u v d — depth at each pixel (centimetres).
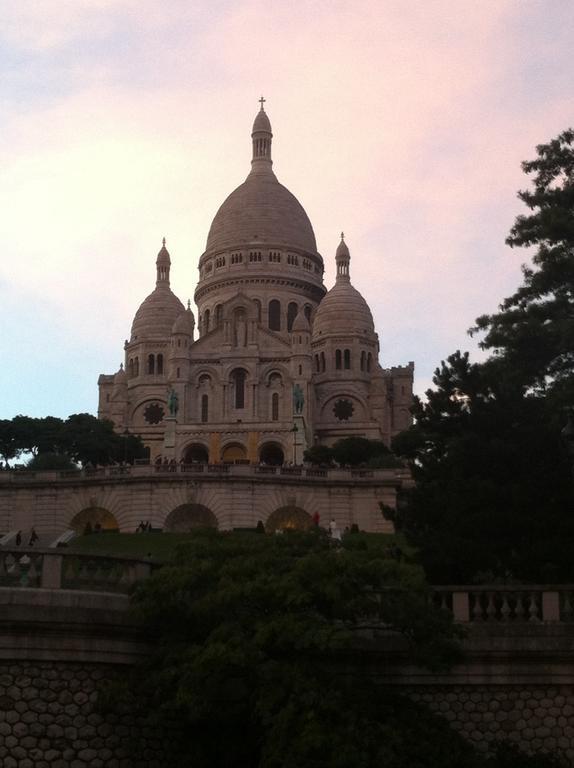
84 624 3056
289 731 2886
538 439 4491
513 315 4712
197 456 16700
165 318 19138
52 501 9638
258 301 19975
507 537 4294
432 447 5403
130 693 3078
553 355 4700
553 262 4591
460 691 3306
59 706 3014
